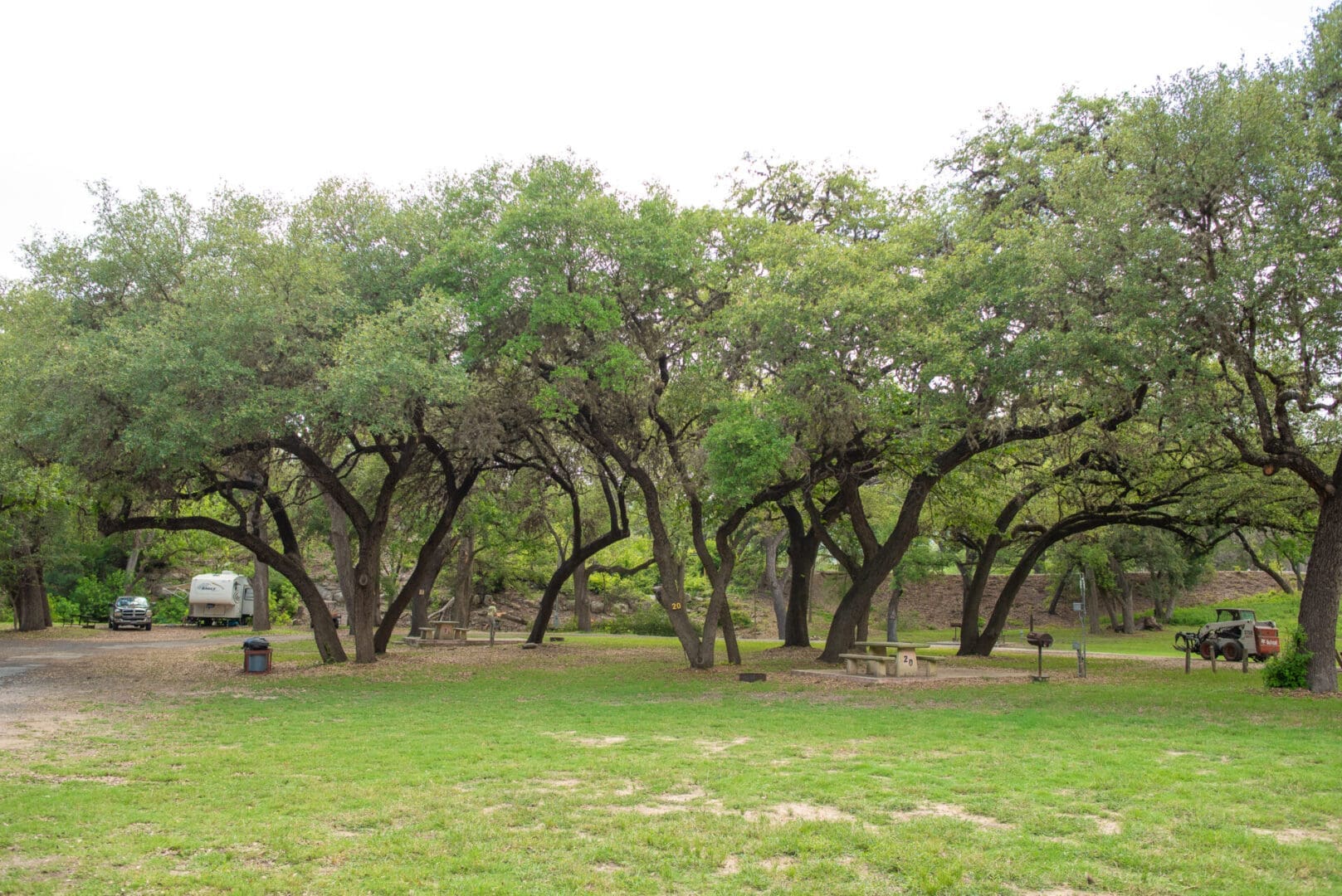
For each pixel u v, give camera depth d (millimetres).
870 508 37000
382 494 25031
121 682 20734
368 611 25203
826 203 24062
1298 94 16219
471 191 22328
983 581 29609
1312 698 16219
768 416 18422
